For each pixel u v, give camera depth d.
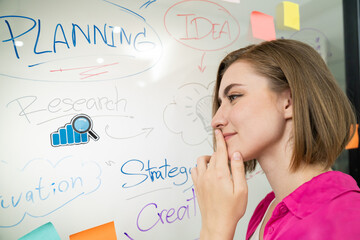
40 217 0.57
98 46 0.64
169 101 0.72
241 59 0.49
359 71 1.02
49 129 0.59
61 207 0.59
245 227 0.83
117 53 0.66
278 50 0.45
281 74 0.44
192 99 0.76
